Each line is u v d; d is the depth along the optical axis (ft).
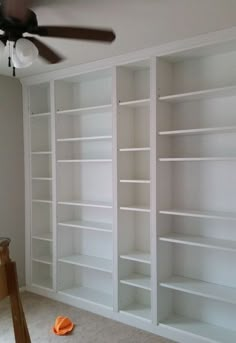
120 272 11.00
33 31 6.50
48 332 10.12
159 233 10.11
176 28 8.44
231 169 9.55
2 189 13.05
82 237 13.26
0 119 12.93
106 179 12.50
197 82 10.16
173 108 10.62
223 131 9.32
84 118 13.05
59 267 12.84
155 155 10.00
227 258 9.64
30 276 13.70
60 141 12.85
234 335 9.27
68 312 11.58
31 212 13.73
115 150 10.93
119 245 10.96
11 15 5.95
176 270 10.65
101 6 7.18
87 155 13.01
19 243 13.66
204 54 9.77
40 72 12.56
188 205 10.38
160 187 10.14
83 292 12.53
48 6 7.16
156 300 10.03
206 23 8.18
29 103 13.61
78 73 11.85
